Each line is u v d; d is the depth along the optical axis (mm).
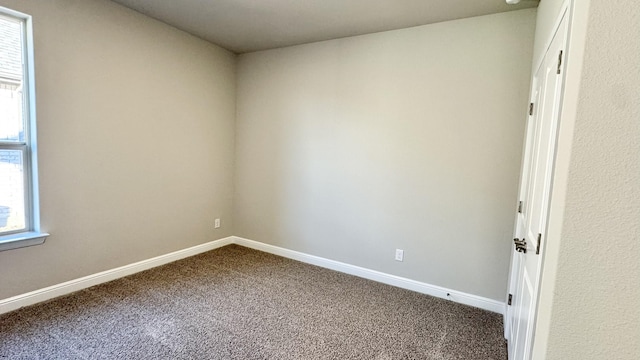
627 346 783
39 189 2414
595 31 767
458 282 2834
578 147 797
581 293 814
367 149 3211
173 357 1913
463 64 2697
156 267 3305
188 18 2982
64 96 2496
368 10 2619
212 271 3285
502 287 2656
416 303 2768
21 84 2342
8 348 1913
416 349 2104
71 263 2641
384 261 3189
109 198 2857
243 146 4082
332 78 3381
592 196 791
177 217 3494
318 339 2170
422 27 2857
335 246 3492
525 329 1410
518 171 2545
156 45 3105
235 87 4066
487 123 2635
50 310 2363
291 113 3686
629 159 755
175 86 3328
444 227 2867
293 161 3713
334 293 2900
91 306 2457
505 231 2621
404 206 3047
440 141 2834
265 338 2154
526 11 2449
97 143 2732
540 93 1757
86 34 2584
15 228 2391
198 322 2312
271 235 3949
